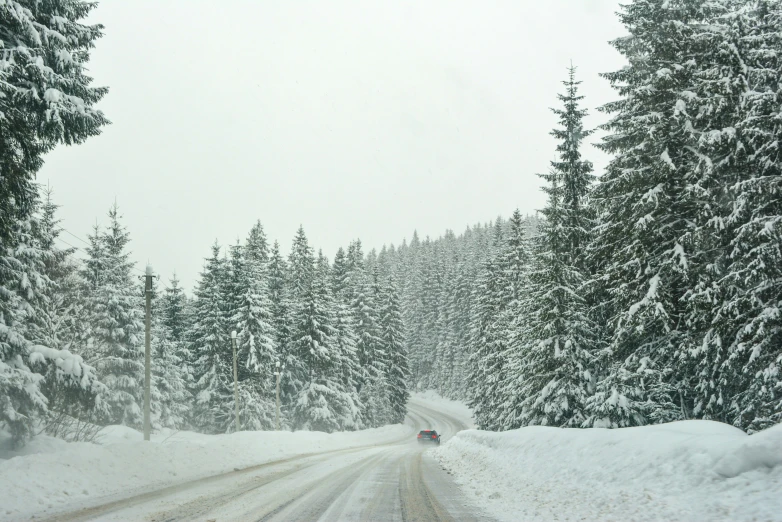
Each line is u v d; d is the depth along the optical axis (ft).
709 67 51.52
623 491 25.40
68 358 48.67
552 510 26.21
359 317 209.05
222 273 150.30
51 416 48.08
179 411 140.56
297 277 195.21
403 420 236.63
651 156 53.57
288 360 161.07
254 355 138.72
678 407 54.95
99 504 28.60
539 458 38.78
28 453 42.32
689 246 50.26
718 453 22.80
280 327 164.55
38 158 40.88
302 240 197.77
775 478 19.52
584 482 29.43
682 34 52.44
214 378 142.51
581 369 68.90
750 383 44.32
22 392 43.70
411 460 64.69
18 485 28.81
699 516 19.60
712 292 45.73
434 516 25.79
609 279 57.67
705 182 48.60
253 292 144.15
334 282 228.02
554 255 72.54
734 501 19.39
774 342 40.50
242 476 44.47
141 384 111.86
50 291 72.49
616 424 57.57
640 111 56.54
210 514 25.88
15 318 50.67
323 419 156.25
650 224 52.21
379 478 43.09
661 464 25.50
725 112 47.62
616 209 58.54
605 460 30.40
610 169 57.11
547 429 46.09
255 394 144.56
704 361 47.50
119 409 108.27
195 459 51.85
